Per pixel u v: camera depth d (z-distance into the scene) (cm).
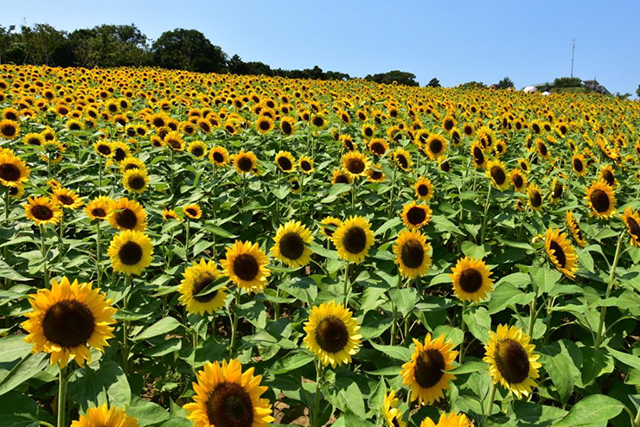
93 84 1997
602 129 1349
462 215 652
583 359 395
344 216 652
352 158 652
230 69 7431
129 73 2447
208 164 796
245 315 362
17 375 266
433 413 330
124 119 1153
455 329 394
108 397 277
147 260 412
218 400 219
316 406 324
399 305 361
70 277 457
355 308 489
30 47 5219
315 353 307
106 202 456
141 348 424
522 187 636
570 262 390
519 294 356
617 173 914
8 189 514
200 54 7288
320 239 542
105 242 520
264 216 747
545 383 399
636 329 569
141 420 267
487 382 334
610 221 652
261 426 222
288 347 355
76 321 229
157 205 659
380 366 400
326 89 2325
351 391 312
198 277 369
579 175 772
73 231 690
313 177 855
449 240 709
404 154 730
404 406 281
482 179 741
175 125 1038
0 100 1209
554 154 1065
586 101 2953
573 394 434
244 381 226
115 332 424
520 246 481
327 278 456
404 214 510
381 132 1178
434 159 799
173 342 392
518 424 317
